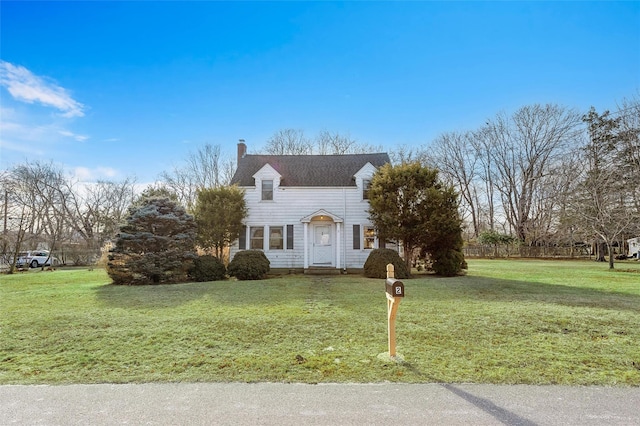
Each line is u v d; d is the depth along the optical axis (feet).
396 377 13.23
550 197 108.37
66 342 17.98
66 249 90.84
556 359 15.28
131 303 28.68
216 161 119.44
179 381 12.98
